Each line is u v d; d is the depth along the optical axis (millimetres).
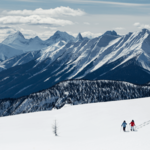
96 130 51406
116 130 48969
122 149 33000
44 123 61906
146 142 34594
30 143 43406
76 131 52656
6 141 47344
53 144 41312
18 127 60062
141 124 49969
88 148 36219
